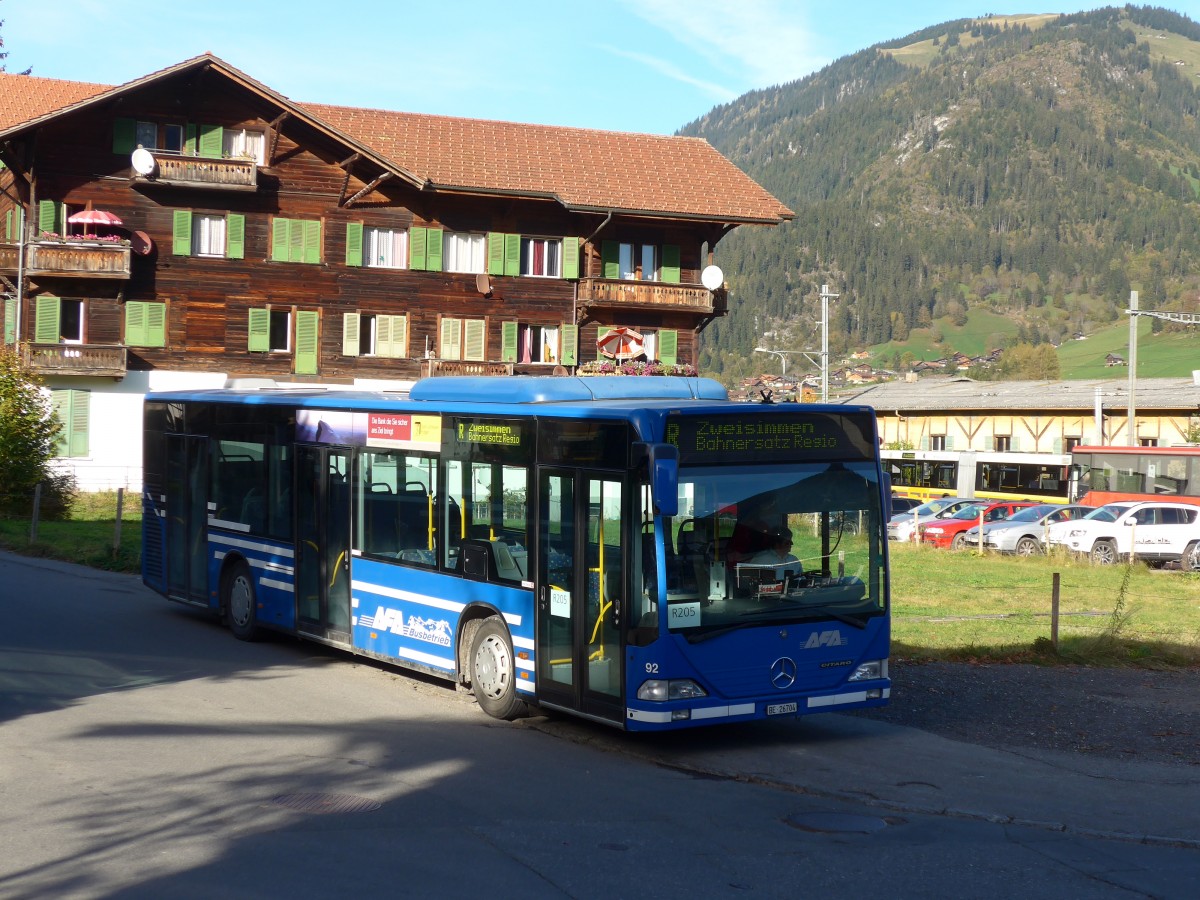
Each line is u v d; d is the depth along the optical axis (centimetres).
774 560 1083
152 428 1853
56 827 784
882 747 1118
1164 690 1432
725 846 799
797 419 1104
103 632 1636
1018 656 1620
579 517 1096
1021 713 1287
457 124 5103
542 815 854
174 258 4600
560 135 5216
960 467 5828
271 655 1512
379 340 4850
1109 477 4734
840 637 1105
